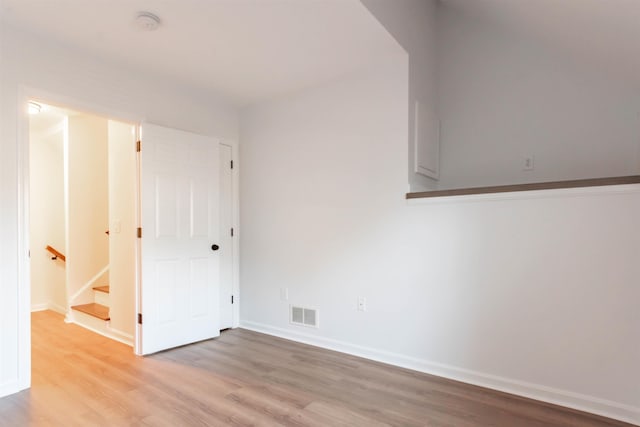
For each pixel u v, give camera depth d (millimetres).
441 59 3455
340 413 2125
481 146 3256
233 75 3205
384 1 2492
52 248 4707
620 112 2711
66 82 2682
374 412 2139
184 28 2445
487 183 3221
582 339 2182
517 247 2389
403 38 2770
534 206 2334
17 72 2434
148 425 1988
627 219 2066
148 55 2838
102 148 4559
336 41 2643
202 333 3477
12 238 2383
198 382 2541
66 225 4246
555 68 2957
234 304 3955
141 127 3104
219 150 3812
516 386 2375
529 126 3053
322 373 2711
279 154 3682
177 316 3285
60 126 4523
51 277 4812
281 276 3631
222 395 2344
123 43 2650
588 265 2170
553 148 2951
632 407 2035
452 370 2619
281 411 2145
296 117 3559
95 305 4219
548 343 2283
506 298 2424
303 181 3486
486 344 2494
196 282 3441
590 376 2156
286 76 3227
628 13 1814
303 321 3451
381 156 2984
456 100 3379
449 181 3391
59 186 4770
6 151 2371
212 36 2555
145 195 3088
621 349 2074
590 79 2818
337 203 3244
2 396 2311
